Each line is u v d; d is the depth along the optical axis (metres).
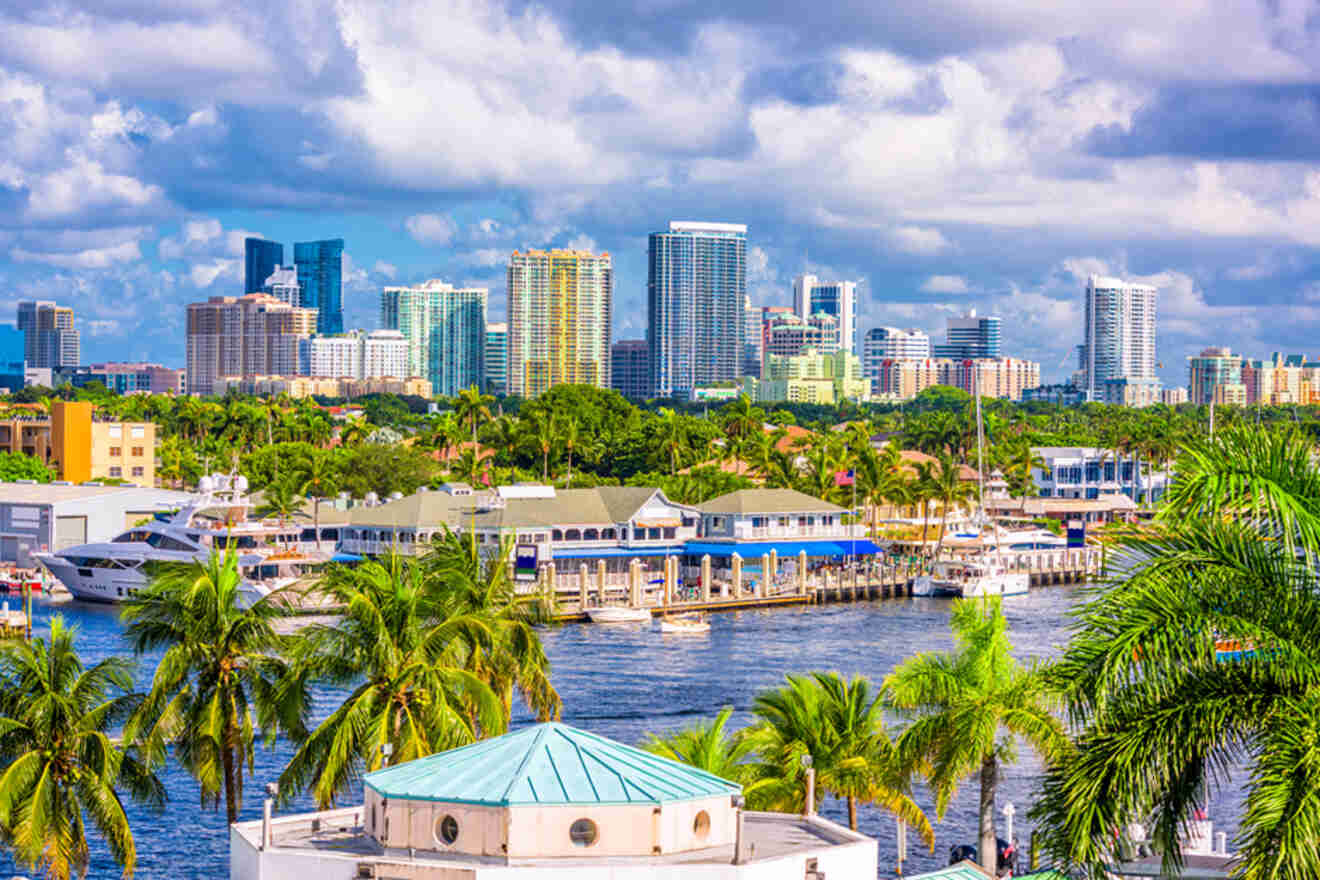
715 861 37.25
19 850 48.09
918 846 70.38
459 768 38.38
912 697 50.19
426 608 56.59
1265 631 24.45
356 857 37.12
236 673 55.06
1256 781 23.81
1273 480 25.72
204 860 69.12
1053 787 25.56
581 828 36.62
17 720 50.06
